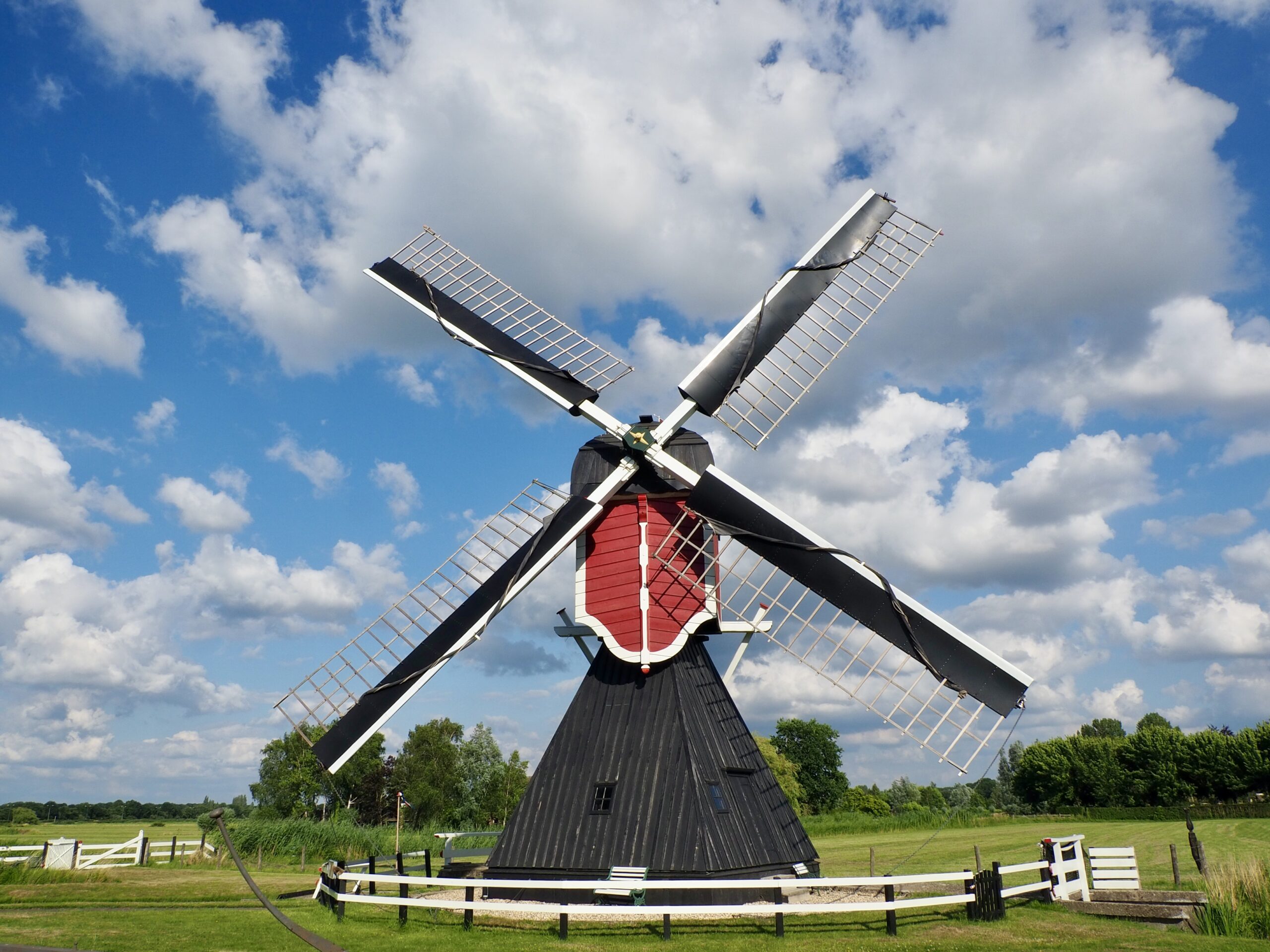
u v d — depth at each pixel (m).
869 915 16.27
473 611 18.98
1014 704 16.77
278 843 34.72
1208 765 65.88
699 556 19.14
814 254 21.34
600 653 19.53
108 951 13.02
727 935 14.45
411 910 17.16
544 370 20.41
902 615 17.52
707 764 17.52
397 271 22.55
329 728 18.55
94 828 93.44
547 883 15.21
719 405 19.47
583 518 18.92
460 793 67.88
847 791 100.75
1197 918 15.46
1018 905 17.16
